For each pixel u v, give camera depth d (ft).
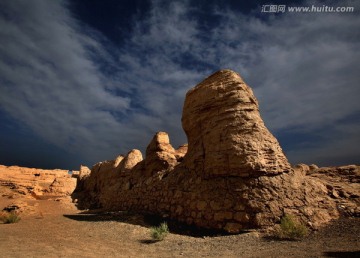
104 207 75.20
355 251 19.63
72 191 121.19
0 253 20.58
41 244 25.81
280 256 20.15
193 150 43.83
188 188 40.55
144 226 38.24
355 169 42.60
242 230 30.25
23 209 57.41
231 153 34.78
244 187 32.73
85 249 24.80
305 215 30.14
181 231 34.78
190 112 45.88
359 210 31.45
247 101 37.65
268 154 34.01
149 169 61.57
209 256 22.52
